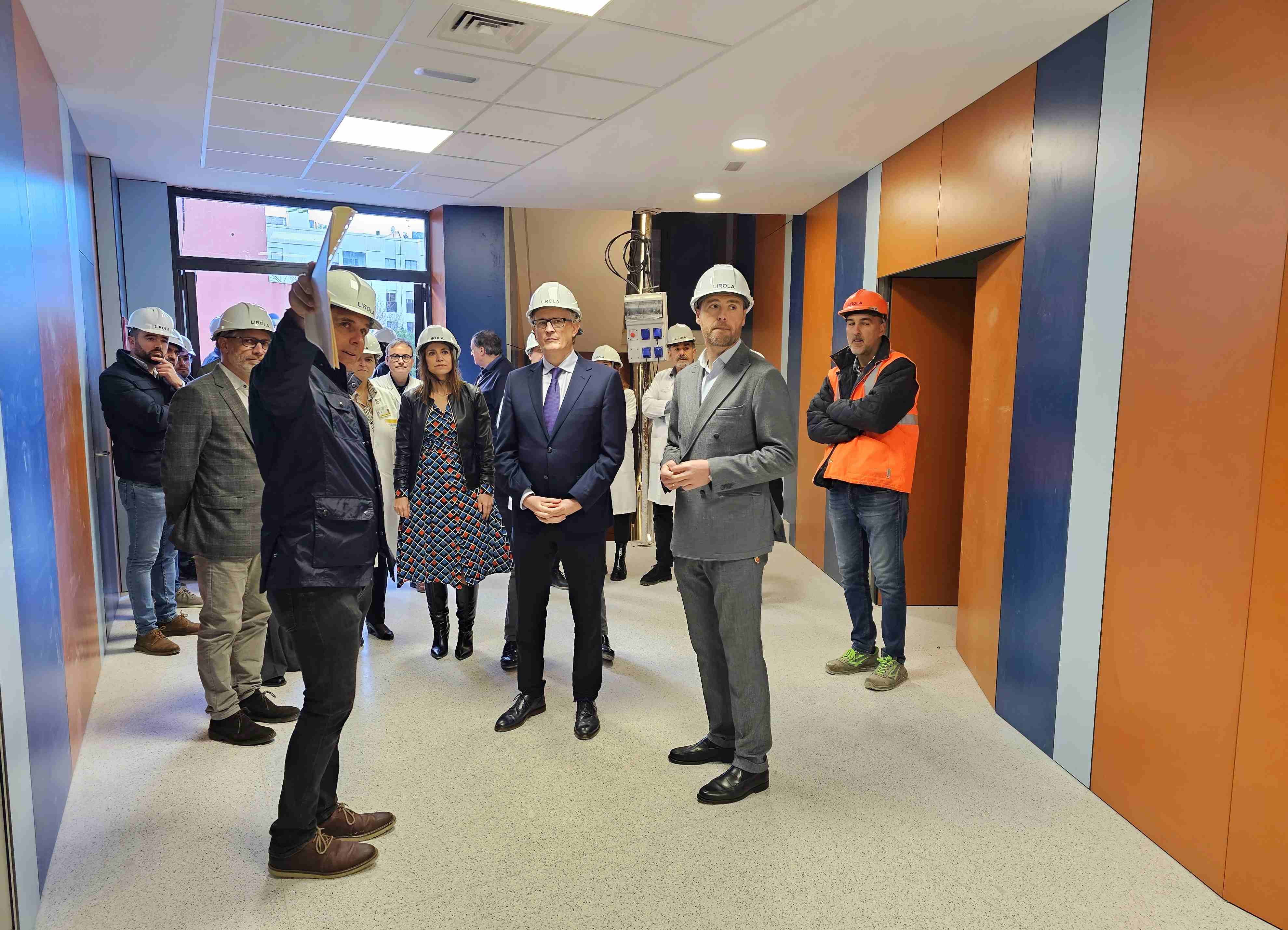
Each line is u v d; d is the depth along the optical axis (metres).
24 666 1.75
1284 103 1.66
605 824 2.12
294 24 2.60
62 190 2.98
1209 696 1.86
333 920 1.74
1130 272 2.15
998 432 2.94
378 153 4.16
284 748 2.54
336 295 1.81
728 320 2.17
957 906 1.79
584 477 2.51
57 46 2.72
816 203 5.02
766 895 1.83
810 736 2.65
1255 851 1.76
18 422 1.88
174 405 2.40
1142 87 2.11
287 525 1.75
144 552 3.32
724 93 3.12
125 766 2.41
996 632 2.90
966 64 2.72
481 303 5.63
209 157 4.24
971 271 3.78
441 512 3.21
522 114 3.47
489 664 3.33
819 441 3.18
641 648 3.51
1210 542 1.86
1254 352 1.74
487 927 1.72
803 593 4.40
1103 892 1.85
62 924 1.71
